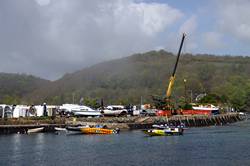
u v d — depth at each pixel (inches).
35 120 5797.2
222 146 3880.4
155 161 3004.4
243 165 2854.3
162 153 3390.7
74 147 3772.1
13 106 6328.7
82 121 6097.4
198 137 4803.2
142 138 4648.1
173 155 3284.9
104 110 7194.9
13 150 3565.5
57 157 3179.1
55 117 6195.9
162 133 4970.5
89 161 3006.9
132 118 6584.6
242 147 3806.6
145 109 7810.0
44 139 4468.5
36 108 6486.2
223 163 2925.7
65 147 3769.7
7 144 3993.6
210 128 6599.4
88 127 5191.9
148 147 3784.5
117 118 6496.1
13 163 2935.5
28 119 5871.1
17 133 5206.7
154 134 4918.8
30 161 3011.8
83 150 3567.9
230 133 5447.8
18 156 3235.7
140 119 6579.7
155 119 6663.4
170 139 4552.2
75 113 6781.5
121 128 5969.5
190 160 3051.2
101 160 3043.8
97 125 5452.8
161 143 4116.6
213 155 3287.4
